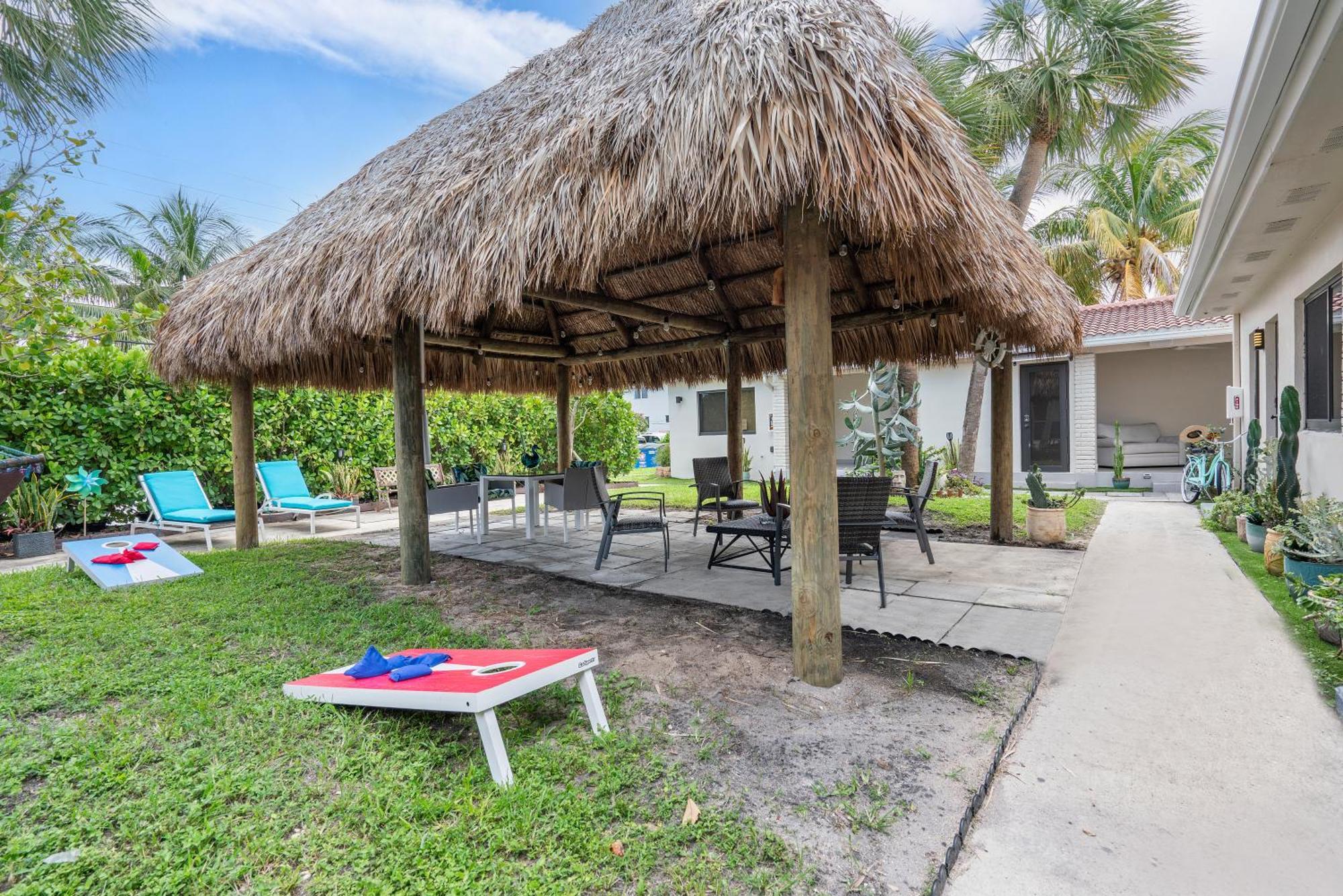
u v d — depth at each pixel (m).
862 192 2.31
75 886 1.54
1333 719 2.45
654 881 1.61
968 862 1.73
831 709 2.59
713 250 5.20
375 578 4.97
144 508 7.55
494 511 9.90
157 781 1.99
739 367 7.34
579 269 3.03
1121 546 5.90
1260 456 6.52
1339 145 3.46
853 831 1.82
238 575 4.98
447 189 3.68
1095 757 2.25
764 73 2.35
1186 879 1.65
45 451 6.78
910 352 6.41
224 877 1.58
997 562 5.32
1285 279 5.98
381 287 3.67
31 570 5.18
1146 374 13.25
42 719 2.42
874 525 3.92
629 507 7.12
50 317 5.35
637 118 2.68
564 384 8.69
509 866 1.63
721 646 3.32
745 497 11.03
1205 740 2.34
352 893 1.53
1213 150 14.38
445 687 2.14
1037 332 4.90
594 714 2.39
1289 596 4.00
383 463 10.40
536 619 3.83
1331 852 1.74
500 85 5.34
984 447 12.03
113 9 5.27
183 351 5.34
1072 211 16.14
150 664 3.00
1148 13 8.32
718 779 2.08
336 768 2.07
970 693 2.74
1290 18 2.52
